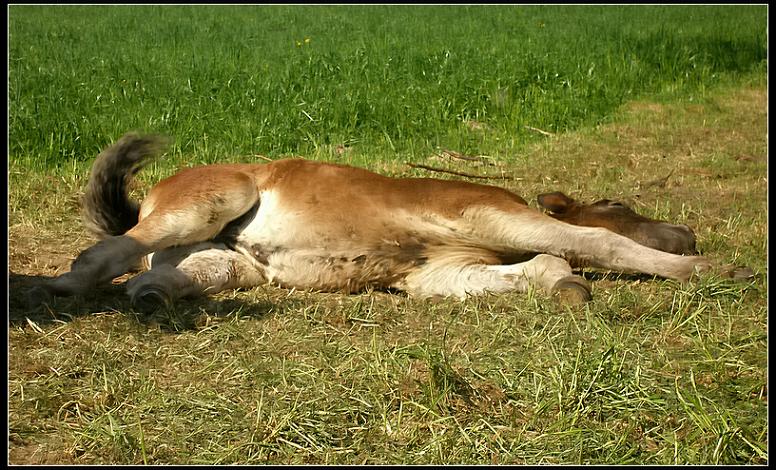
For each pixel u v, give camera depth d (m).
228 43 17.59
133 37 18.78
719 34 18.56
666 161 9.18
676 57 15.17
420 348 4.32
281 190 5.44
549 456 3.49
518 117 10.84
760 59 16.45
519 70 13.20
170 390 3.99
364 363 4.19
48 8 27.73
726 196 7.82
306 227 5.31
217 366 4.22
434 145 9.89
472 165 8.91
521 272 5.17
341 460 3.47
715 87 14.01
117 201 5.80
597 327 4.53
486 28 21.55
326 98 10.98
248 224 5.45
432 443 3.54
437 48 15.96
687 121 11.29
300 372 4.11
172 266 5.15
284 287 5.42
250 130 9.75
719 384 4.04
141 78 12.13
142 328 4.61
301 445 3.56
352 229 5.29
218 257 5.32
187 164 8.67
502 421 3.77
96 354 4.29
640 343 4.46
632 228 5.74
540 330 4.57
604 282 5.45
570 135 10.45
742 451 3.53
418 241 5.32
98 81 11.95
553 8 29.44
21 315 4.77
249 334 4.57
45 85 11.34
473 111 11.39
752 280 5.29
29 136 8.98
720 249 6.17
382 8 29.94
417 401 3.87
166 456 3.50
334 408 3.80
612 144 9.95
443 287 5.32
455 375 3.96
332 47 16.56
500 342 4.48
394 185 5.38
